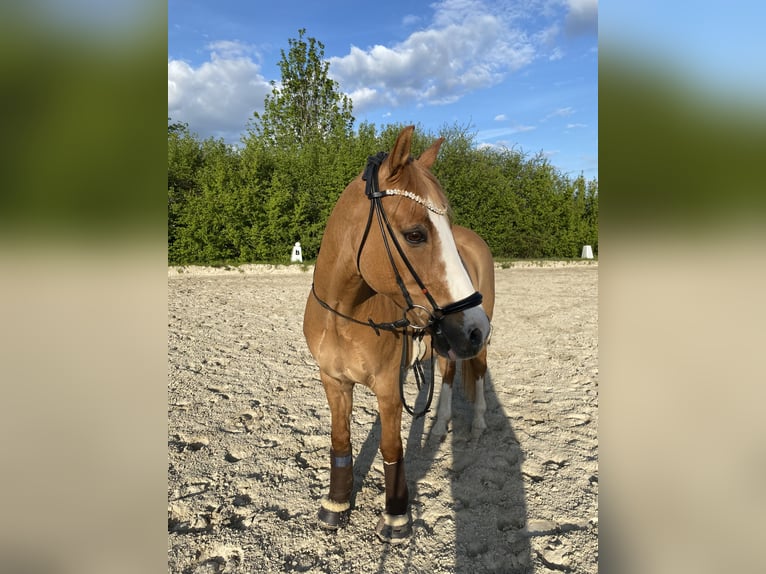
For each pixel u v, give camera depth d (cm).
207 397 452
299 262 1465
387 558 250
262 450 356
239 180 1441
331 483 275
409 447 367
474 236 385
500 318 830
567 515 281
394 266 199
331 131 2044
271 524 274
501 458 346
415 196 195
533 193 1761
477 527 272
